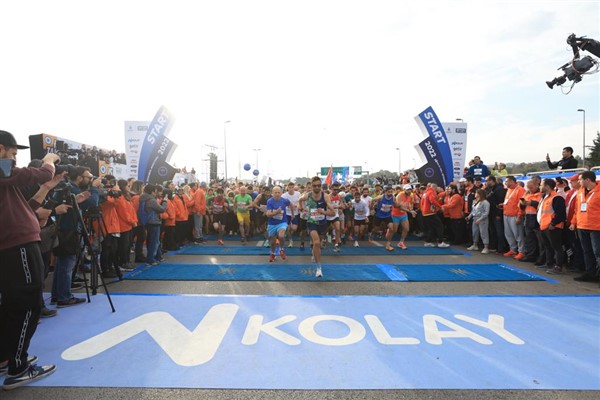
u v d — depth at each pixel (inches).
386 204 406.3
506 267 289.4
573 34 272.4
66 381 118.4
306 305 191.6
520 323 167.9
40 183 125.3
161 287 228.8
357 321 169.3
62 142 422.0
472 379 119.3
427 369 125.8
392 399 108.2
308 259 327.0
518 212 320.8
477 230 373.1
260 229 532.1
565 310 185.3
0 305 122.3
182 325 164.7
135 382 117.5
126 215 272.2
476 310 184.9
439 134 458.6
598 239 231.3
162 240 367.9
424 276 257.0
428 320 171.0
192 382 117.3
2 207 119.1
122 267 277.1
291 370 124.8
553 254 280.4
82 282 235.6
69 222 189.9
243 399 108.3
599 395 110.7
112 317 174.9
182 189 430.3
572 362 131.4
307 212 267.3
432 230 408.5
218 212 424.8
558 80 287.1
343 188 604.1
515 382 117.7
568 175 332.8
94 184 235.1
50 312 175.6
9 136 123.4
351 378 119.8
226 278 251.4
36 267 124.0
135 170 575.8
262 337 151.6
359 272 270.1
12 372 116.6
